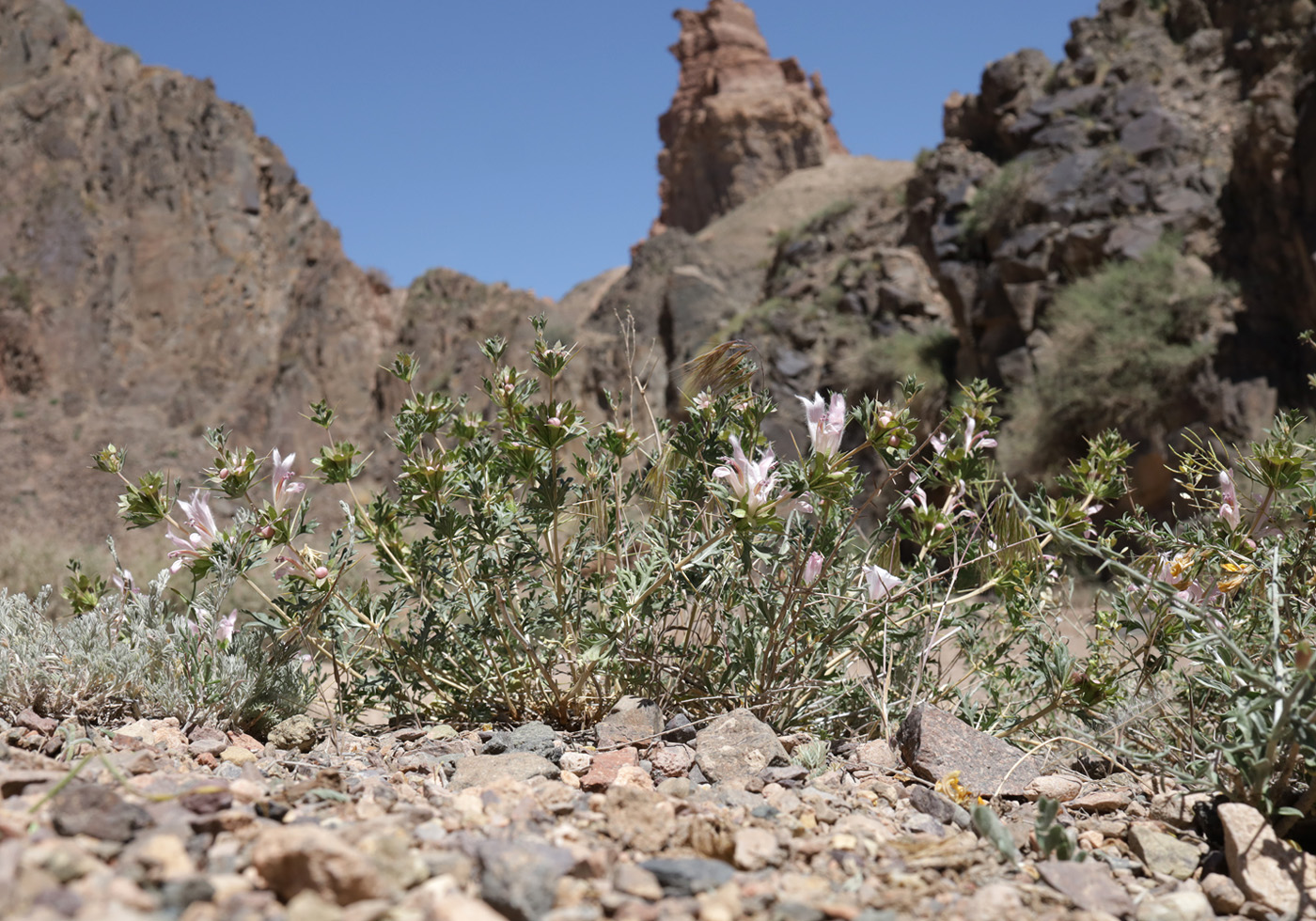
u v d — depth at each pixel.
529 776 2.38
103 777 2.00
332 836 1.43
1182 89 18.12
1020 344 16.66
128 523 2.92
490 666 3.17
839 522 3.01
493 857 1.51
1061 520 3.15
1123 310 14.34
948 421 3.19
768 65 85.44
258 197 35.66
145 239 33.81
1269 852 1.87
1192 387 13.55
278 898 1.38
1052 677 2.96
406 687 3.41
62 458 28.83
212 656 2.90
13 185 33.22
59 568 9.05
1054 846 1.92
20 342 30.97
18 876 1.20
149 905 1.25
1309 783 2.15
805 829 1.96
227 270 34.00
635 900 1.47
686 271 32.28
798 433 10.88
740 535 2.53
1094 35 20.03
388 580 3.25
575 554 3.17
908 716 2.79
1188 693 2.63
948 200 18.98
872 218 26.80
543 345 2.78
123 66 36.62
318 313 33.22
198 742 2.57
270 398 31.55
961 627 3.17
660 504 3.21
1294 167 13.71
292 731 2.90
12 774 1.81
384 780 2.30
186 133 35.50
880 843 1.90
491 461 3.07
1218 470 3.01
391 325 34.06
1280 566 2.78
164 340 33.03
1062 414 14.16
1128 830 2.17
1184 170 16.09
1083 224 16.28
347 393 32.25
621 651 2.92
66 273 32.34
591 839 1.80
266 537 2.93
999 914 1.55
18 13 35.44
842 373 19.36
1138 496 13.66
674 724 2.90
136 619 3.08
